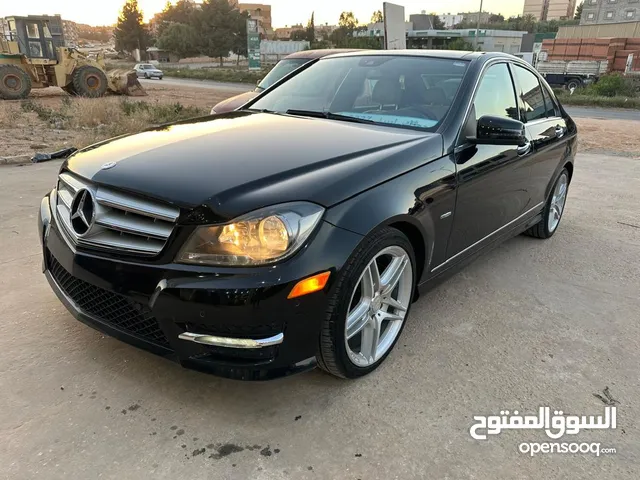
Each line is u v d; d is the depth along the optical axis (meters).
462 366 2.80
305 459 2.12
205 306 2.05
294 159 2.44
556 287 3.84
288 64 9.12
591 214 5.80
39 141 9.85
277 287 2.05
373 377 2.68
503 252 4.52
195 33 80.19
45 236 2.71
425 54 3.68
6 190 5.98
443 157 2.88
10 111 13.46
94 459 2.08
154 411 2.36
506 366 2.82
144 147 2.67
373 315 2.60
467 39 63.38
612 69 34.50
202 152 2.54
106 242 2.28
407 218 2.55
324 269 2.15
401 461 2.14
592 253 4.56
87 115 12.29
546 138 4.15
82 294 2.45
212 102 20.59
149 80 43.66
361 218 2.29
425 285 3.00
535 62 37.12
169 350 2.22
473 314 3.38
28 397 2.41
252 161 2.40
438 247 2.93
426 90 3.32
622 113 20.91
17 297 3.33
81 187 2.43
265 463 2.10
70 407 2.36
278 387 2.56
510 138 2.99
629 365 2.88
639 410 2.51
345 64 3.86
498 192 3.46
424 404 2.49
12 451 2.10
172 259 2.11
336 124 3.13
